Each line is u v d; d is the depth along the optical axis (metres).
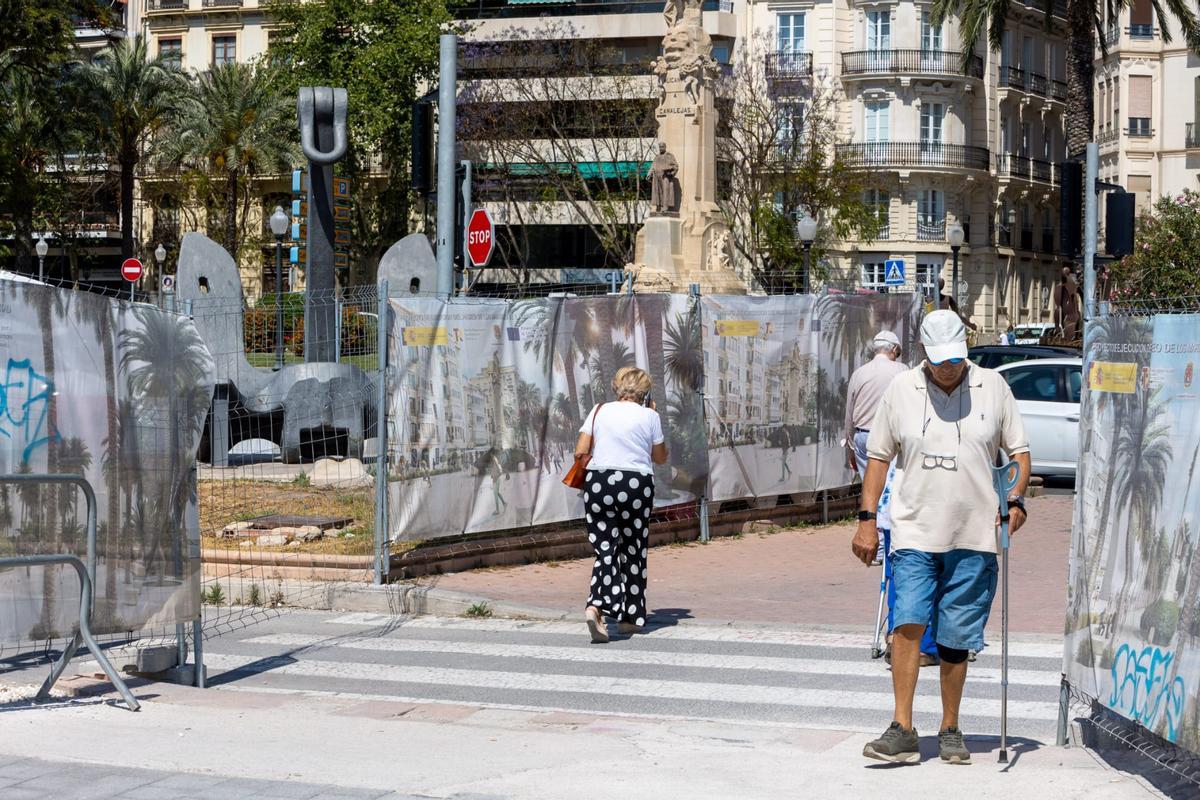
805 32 76.81
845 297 19.94
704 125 34.09
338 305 19.72
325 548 15.12
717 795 6.97
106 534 9.59
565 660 11.38
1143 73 76.94
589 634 12.48
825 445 19.62
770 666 11.04
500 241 81.50
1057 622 12.56
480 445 15.25
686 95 33.91
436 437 14.74
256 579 14.46
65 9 54.69
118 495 9.66
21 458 9.20
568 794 7.00
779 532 18.72
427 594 13.67
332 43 78.56
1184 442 6.92
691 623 12.82
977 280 80.69
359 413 21.56
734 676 10.70
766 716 9.42
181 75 76.38
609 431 12.15
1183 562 6.85
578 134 70.06
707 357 17.78
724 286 33.78
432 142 19.41
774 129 63.50
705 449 17.67
